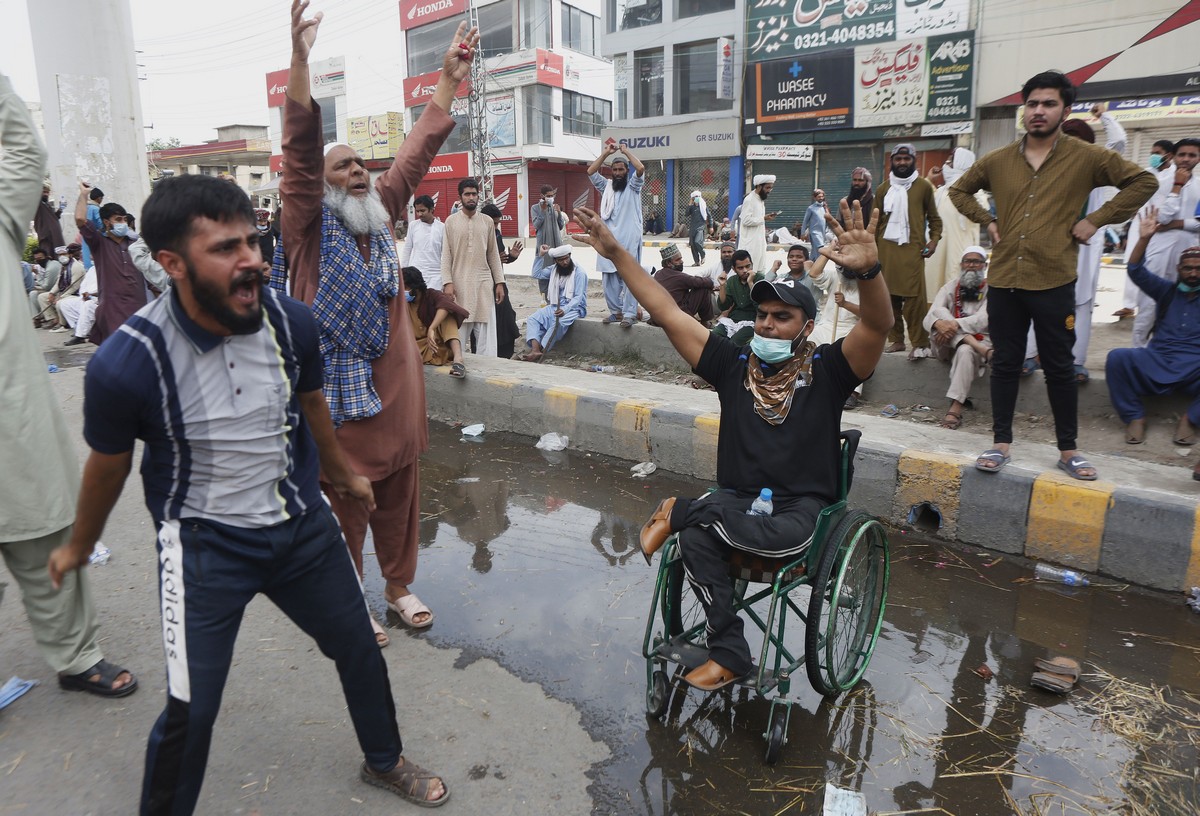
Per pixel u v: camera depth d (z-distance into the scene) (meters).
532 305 13.10
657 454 6.18
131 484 5.60
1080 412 5.83
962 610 4.11
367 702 2.57
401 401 3.58
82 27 10.93
